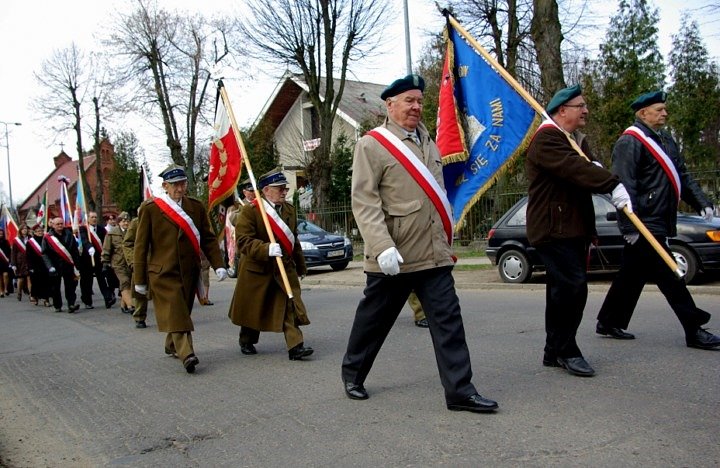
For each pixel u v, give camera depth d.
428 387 5.17
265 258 6.50
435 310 4.46
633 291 6.29
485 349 6.43
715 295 9.22
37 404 5.57
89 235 13.65
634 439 3.76
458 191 6.16
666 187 5.86
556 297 5.16
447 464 3.58
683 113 25.84
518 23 20.39
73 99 39.47
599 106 21.77
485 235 18.56
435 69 25.67
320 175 26.34
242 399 5.22
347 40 25.88
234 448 4.11
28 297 18.38
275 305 6.66
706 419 4.04
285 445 4.07
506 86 5.86
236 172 7.77
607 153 21.30
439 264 4.40
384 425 4.29
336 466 3.67
